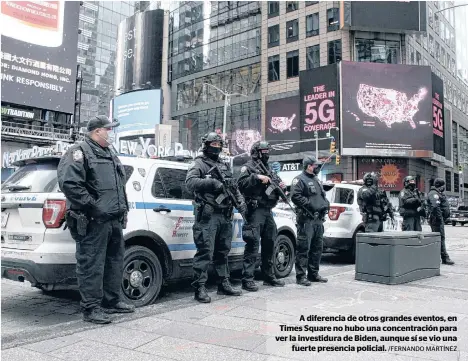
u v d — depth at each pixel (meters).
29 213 4.82
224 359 3.27
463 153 61.19
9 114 31.59
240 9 53.50
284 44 46.38
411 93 41.06
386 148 40.00
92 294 4.33
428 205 8.89
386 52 42.50
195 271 5.29
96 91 69.31
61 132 36.72
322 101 41.34
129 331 4.00
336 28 42.69
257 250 6.00
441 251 8.84
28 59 31.38
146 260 5.28
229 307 4.89
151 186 5.57
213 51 56.34
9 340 3.82
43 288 4.74
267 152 6.11
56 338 3.81
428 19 49.81
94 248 4.36
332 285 6.33
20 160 5.35
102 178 4.43
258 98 49.78
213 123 54.94
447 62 55.59
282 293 5.64
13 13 30.50
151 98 57.84
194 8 59.41
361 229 9.35
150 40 61.94
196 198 5.40
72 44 33.88
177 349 3.50
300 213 6.39
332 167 41.03
